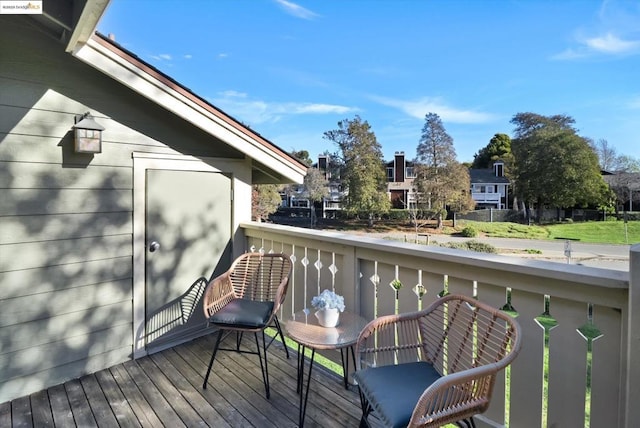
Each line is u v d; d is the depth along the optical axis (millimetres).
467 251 1840
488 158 39938
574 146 27844
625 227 23203
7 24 2135
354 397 2199
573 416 1449
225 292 2641
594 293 1354
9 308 2188
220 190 3295
